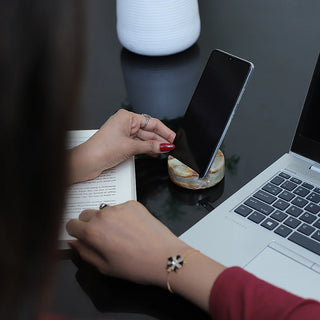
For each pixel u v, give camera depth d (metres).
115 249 0.65
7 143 0.18
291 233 0.72
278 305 0.54
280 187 0.81
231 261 0.68
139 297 0.65
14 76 0.18
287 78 1.15
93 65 1.28
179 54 1.29
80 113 0.21
